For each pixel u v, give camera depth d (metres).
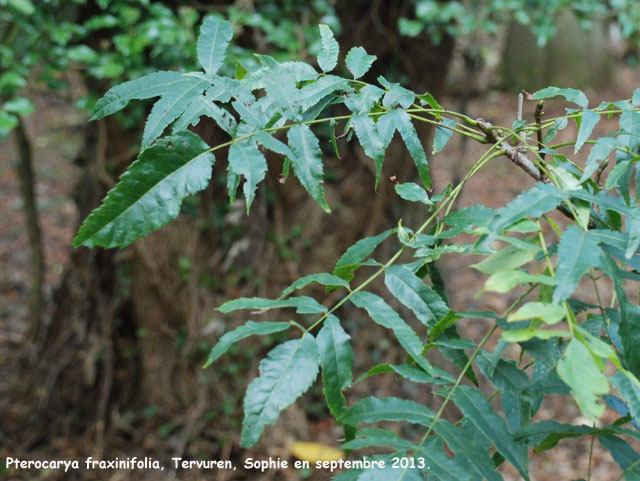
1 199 7.28
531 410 0.90
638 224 0.75
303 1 3.04
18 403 3.89
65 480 3.49
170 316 3.60
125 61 2.69
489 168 7.99
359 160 3.49
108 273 3.66
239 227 3.46
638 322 0.71
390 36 3.34
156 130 0.83
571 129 8.38
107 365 3.66
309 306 0.81
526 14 3.30
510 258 0.82
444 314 0.85
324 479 3.35
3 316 5.18
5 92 2.75
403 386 3.68
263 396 0.71
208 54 0.95
